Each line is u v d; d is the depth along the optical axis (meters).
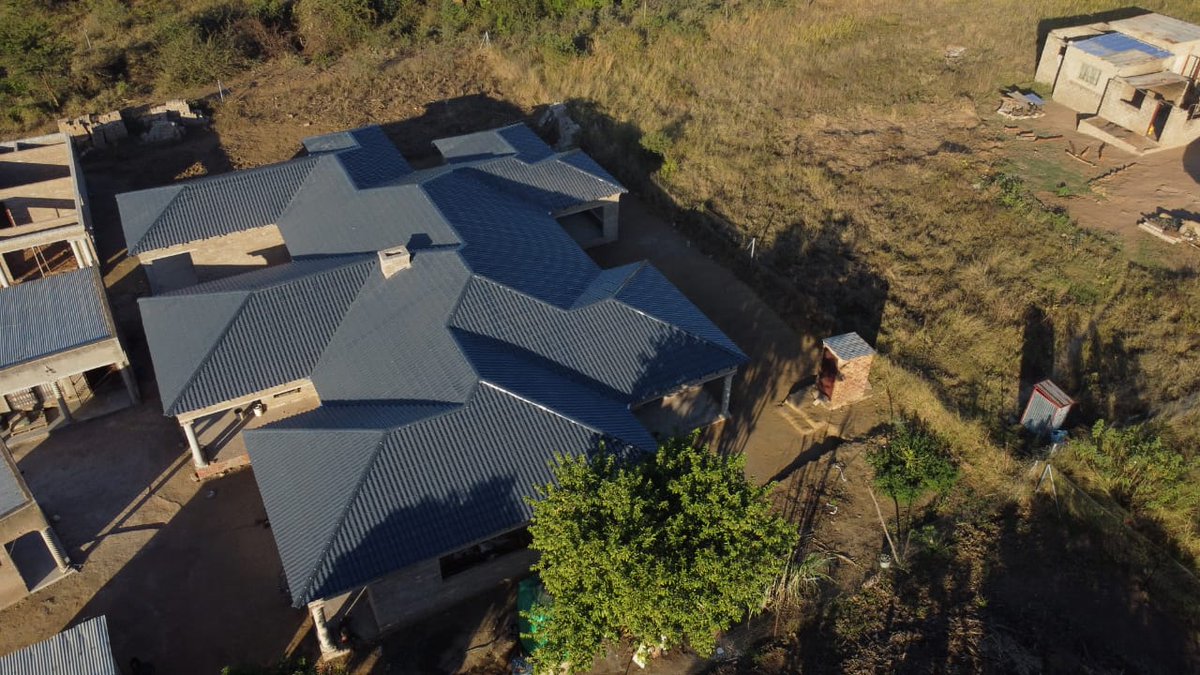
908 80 54.69
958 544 26.89
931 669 23.45
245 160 47.59
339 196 36.78
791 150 47.66
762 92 53.47
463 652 24.31
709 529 20.64
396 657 24.20
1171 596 25.12
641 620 20.41
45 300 32.56
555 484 24.03
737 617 20.84
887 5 65.19
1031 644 24.05
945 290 37.06
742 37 59.94
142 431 31.64
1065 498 27.48
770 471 29.59
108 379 33.72
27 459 30.56
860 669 23.55
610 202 39.84
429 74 55.78
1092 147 46.72
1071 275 37.03
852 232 40.62
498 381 26.59
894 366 32.91
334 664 24.06
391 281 31.47
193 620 25.45
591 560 20.11
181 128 49.53
